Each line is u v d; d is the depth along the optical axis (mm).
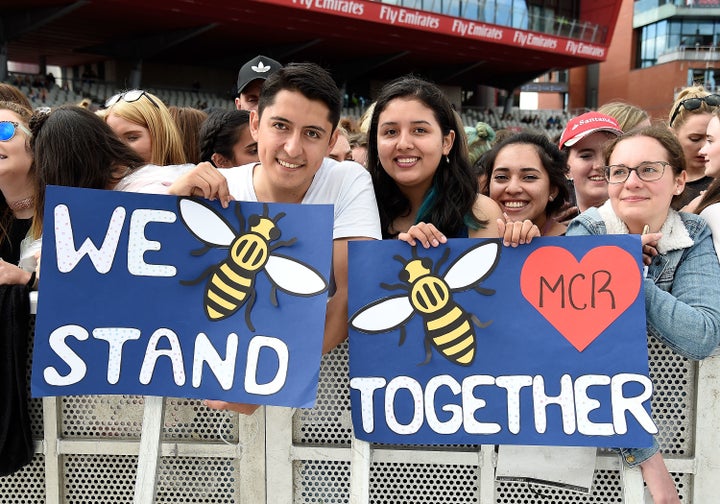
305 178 1661
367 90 33406
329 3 21594
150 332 1582
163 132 2559
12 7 20062
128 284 1595
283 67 1652
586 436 1532
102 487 1880
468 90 37094
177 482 1870
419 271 1614
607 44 30906
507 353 1577
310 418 1820
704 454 1703
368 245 1632
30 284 1812
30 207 2072
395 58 27828
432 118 1870
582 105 44812
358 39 25203
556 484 1729
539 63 30734
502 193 2361
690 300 1602
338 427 1818
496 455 1750
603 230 1791
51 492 1853
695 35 37500
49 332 1558
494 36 26406
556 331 1571
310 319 1546
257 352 1551
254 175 1867
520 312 1587
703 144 2977
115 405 1840
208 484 1866
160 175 1850
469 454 1760
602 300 1566
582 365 1554
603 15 31000
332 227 1574
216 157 2824
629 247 1563
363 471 1603
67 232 1580
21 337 1767
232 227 1603
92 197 1590
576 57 29859
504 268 1602
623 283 1562
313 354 1529
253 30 23484
